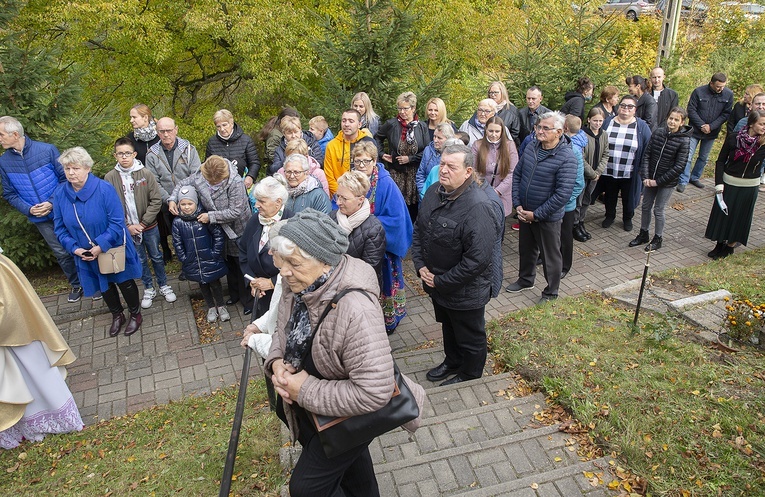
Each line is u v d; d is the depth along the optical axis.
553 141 5.56
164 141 6.35
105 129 7.67
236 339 5.75
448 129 5.90
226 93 13.33
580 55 9.41
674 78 11.79
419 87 8.52
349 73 8.20
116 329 5.88
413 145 7.02
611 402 3.81
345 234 2.24
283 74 10.39
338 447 2.21
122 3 8.80
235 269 6.19
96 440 4.33
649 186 7.05
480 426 3.80
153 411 4.69
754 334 4.47
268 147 7.39
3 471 4.04
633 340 4.75
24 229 6.86
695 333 4.84
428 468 3.34
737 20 16.81
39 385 4.16
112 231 5.41
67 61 10.18
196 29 9.59
